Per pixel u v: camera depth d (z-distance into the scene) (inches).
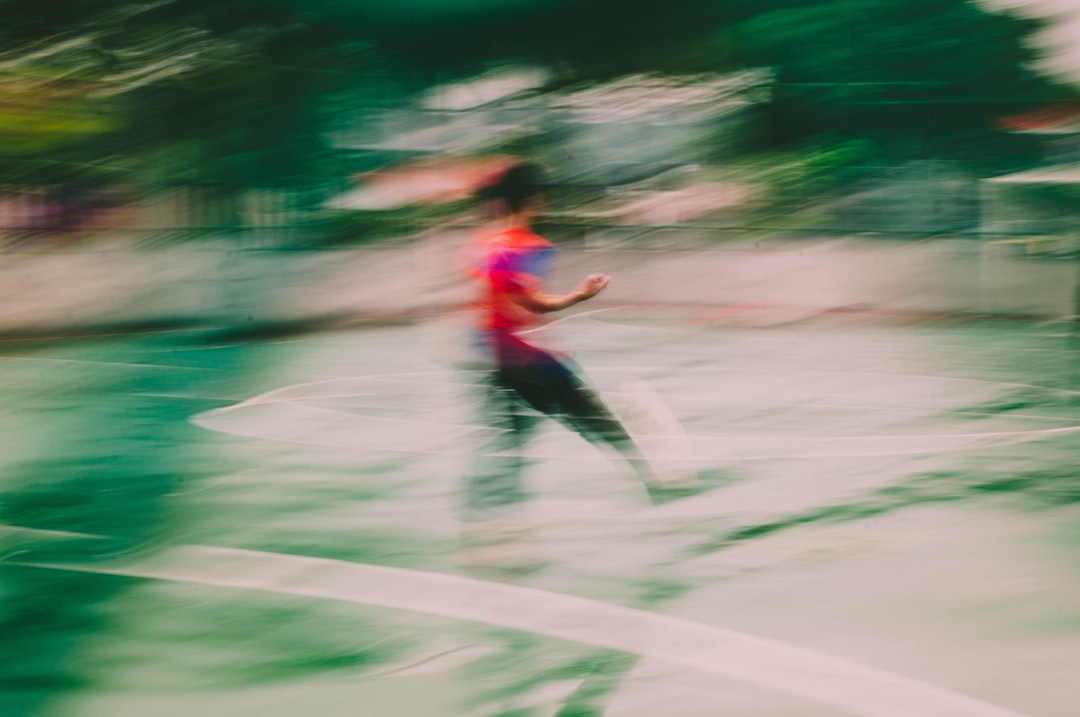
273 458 271.0
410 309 714.2
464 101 791.1
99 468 260.4
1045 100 781.3
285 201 736.3
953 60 781.3
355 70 761.6
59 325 610.5
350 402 360.5
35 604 167.9
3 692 136.6
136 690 137.1
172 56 693.9
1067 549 192.7
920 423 315.0
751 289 759.7
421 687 137.6
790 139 795.4
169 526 211.6
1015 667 142.3
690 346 517.0
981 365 453.7
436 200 756.0
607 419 215.8
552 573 181.2
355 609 165.8
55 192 653.9
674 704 132.3
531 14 775.1
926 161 757.3
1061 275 691.4
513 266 203.9
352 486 242.1
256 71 729.0
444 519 215.0
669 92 804.6
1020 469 252.1
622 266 783.7
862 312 724.7
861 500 225.9
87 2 673.6
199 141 702.5
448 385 401.7
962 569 181.6
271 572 183.8
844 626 156.9
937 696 133.8
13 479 250.4
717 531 204.1
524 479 243.9
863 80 781.3
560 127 797.2
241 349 525.0
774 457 267.0
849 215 758.5
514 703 132.8
